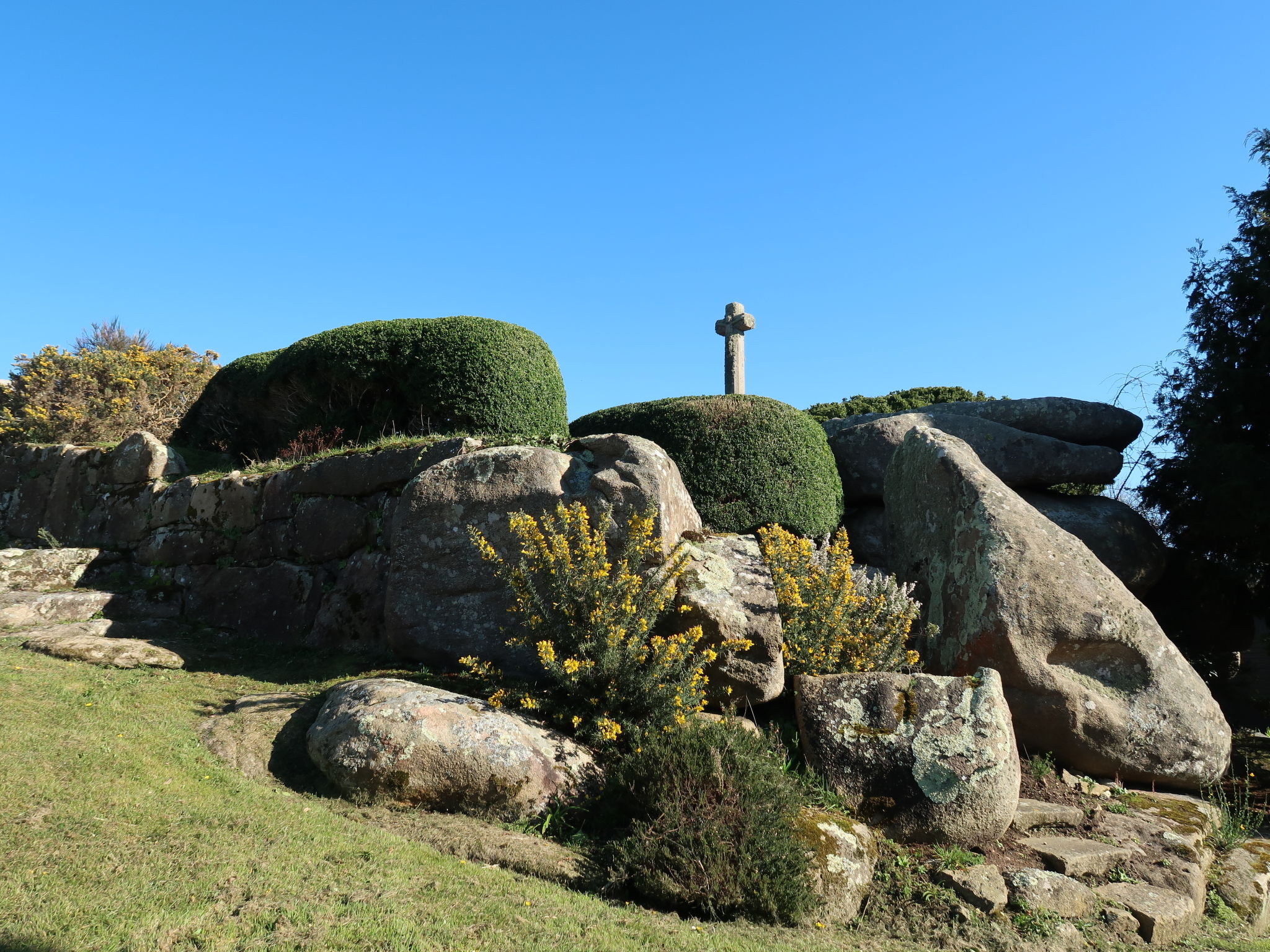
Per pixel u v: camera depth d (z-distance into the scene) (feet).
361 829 17.69
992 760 20.68
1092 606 25.93
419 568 28.68
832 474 39.40
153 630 34.30
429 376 39.09
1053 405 43.50
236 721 22.75
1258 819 25.04
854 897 18.08
